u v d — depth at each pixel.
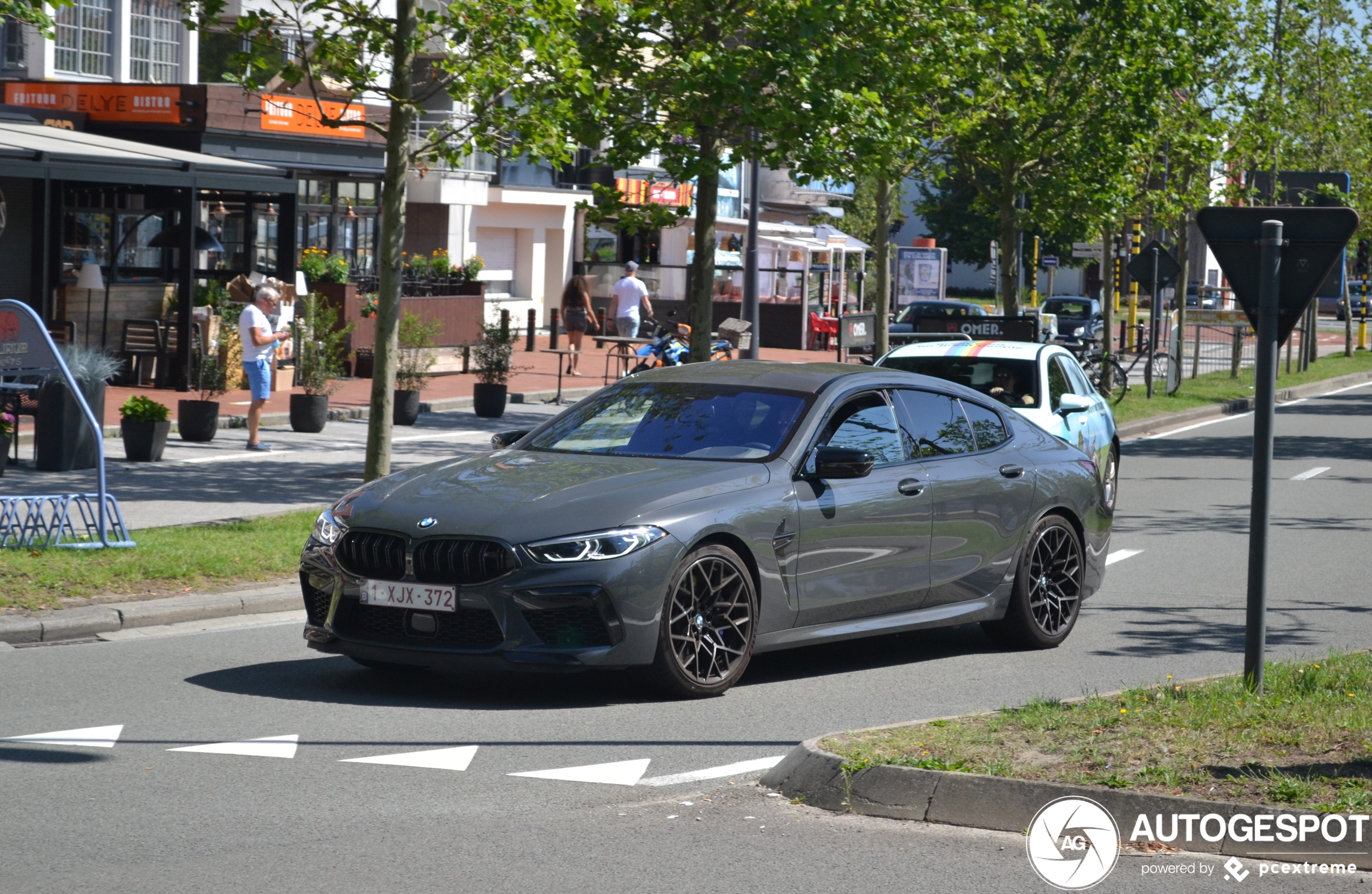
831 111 15.73
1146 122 24.80
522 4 12.89
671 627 7.70
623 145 16.80
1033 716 6.91
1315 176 36.44
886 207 23.05
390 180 13.19
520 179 41.69
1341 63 40.06
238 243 28.92
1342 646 9.70
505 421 23.39
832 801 6.04
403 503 7.79
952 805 5.85
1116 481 15.74
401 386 22.25
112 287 24.47
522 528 7.46
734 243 47.47
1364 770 5.89
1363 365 44.47
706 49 15.98
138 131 26.67
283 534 11.94
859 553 8.53
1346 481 19.27
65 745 6.78
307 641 7.95
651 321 34.31
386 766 6.54
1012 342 14.30
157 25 30.30
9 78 28.14
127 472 16.00
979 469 9.28
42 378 15.94
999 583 9.35
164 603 9.87
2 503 11.27
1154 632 10.20
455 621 7.48
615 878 5.17
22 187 23.62
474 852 5.42
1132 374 38.62
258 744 6.85
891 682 8.53
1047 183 24.30
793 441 8.45
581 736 7.11
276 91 27.25
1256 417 7.33
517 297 43.22
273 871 5.17
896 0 16.48
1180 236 35.22
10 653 8.80
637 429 8.69
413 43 13.10
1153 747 6.28
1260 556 7.35
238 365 24.39
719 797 6.18
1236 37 30.25
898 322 39.97
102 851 5.34
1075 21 24.11
